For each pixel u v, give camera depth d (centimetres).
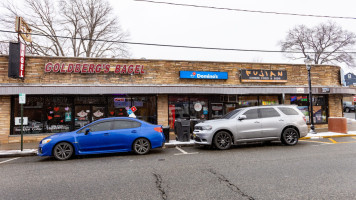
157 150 923
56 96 1302
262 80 1517
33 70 1244
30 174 586
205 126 906
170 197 393
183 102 1444
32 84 1223
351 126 1670
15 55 1174
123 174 554
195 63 1448
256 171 546
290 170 548
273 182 461
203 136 889
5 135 1208
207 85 1418
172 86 1312
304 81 1590
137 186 458
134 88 1263
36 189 457
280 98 1582
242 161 661
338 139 1105
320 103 1642
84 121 1321
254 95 1559
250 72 1510
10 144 1143
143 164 663
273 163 624
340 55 3769
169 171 570
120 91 1247
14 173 604
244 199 376
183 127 1098
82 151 790
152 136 845
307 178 482
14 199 402
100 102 1348
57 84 1252
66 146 782
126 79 1350
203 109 1468
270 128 924
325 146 895
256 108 953
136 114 1378
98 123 831
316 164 601
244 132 901
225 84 1480
